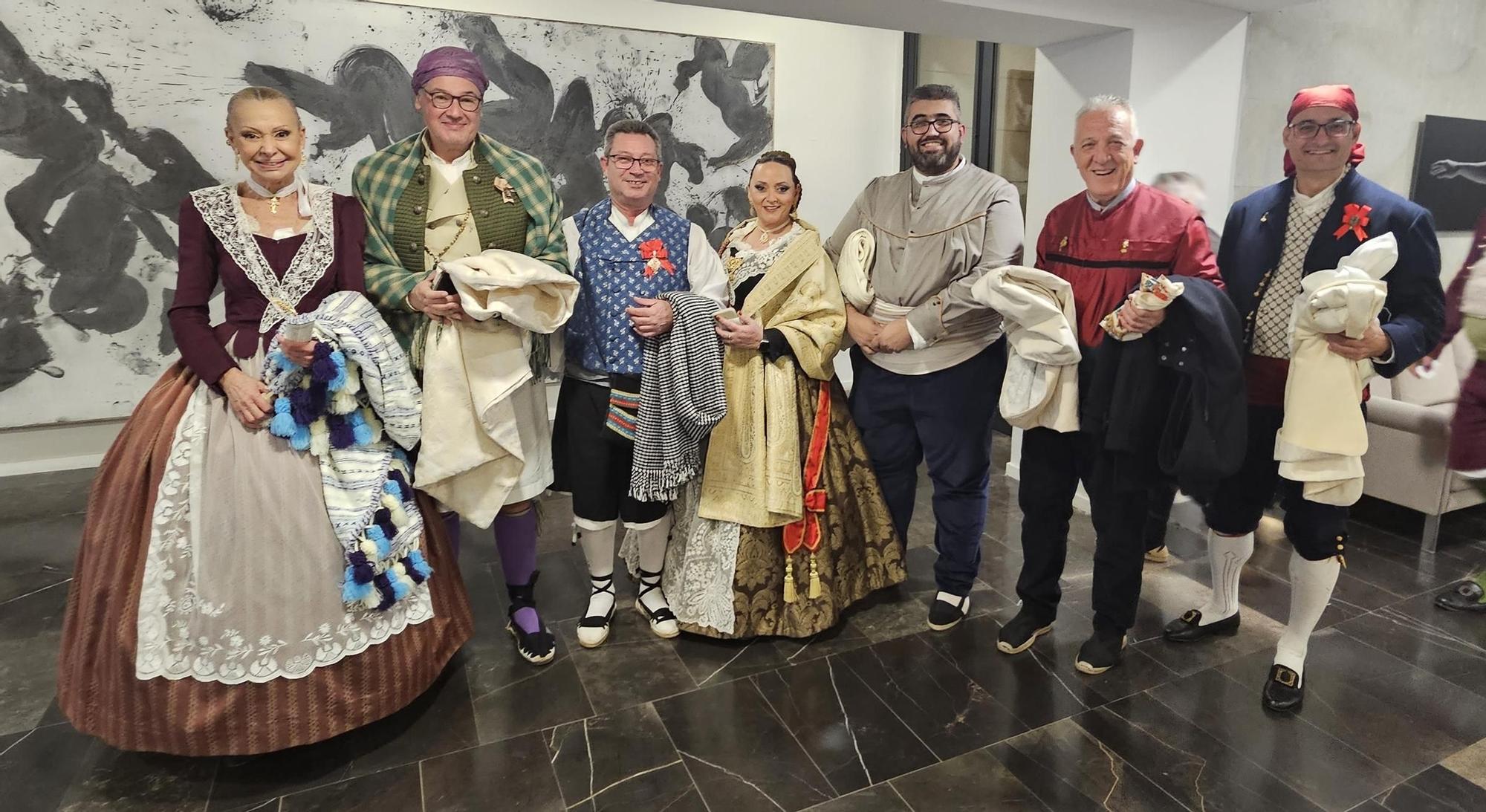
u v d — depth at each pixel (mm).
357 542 1772
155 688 1689
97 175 3436
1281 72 2953
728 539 2301
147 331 3652
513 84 3891
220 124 3551
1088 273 2021
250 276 1782
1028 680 2186
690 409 2088
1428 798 1754
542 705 2084
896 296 2305
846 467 2434
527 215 2074
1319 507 1965
